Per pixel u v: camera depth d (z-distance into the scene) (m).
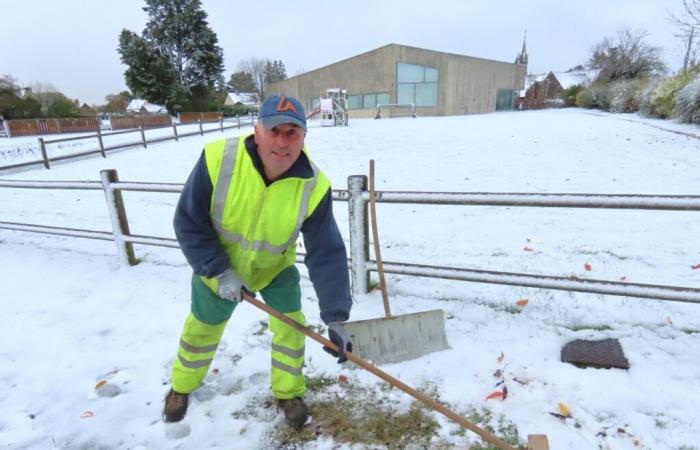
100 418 2.54
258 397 2.67
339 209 6.88
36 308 3.80
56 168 12.38
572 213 6.10
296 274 2.41
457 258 4.62
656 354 2.83
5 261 4.94
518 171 8.62
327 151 12.45
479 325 3.27
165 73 50.12
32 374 2.93
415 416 2.47
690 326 3.12
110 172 4.31
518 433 2.32
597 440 2.25
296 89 37.50
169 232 5.95
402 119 26.72
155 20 55.91
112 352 3.15
